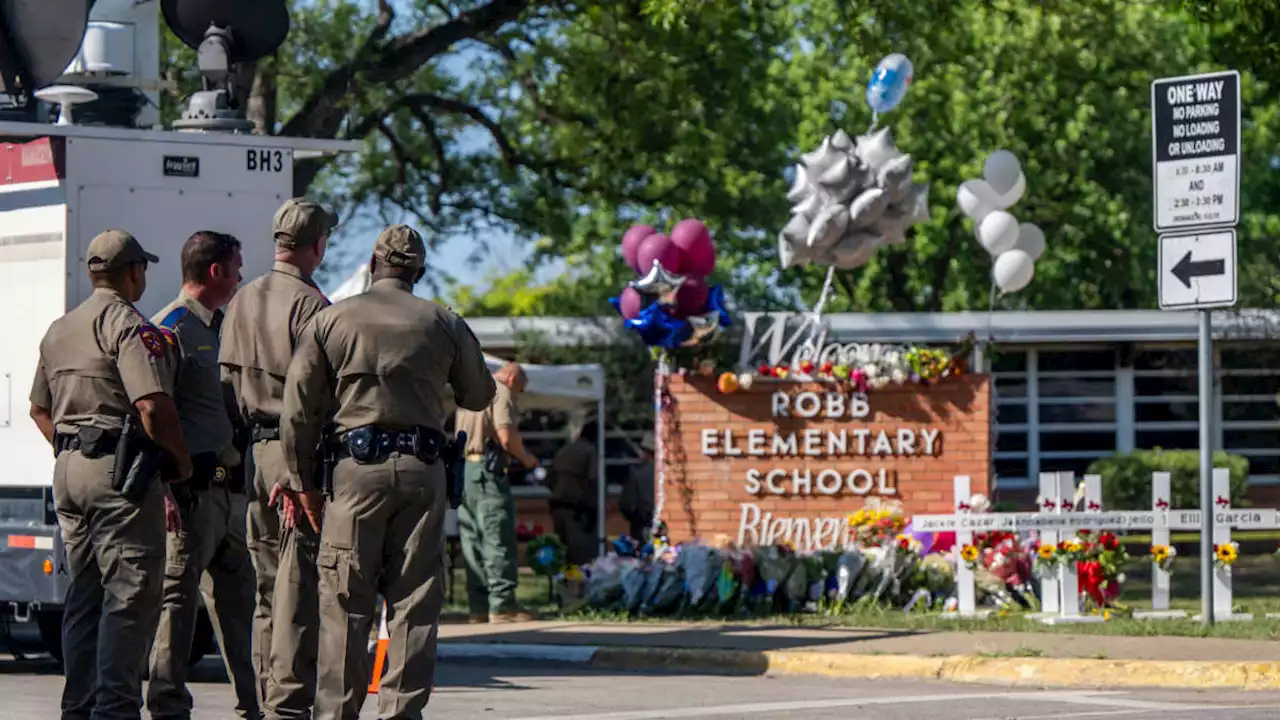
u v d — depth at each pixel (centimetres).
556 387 3994
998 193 3769
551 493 3991
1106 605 2834
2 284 2102
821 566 2977
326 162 4772
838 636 2547
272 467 1511
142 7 2373
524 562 4500
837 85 7462
